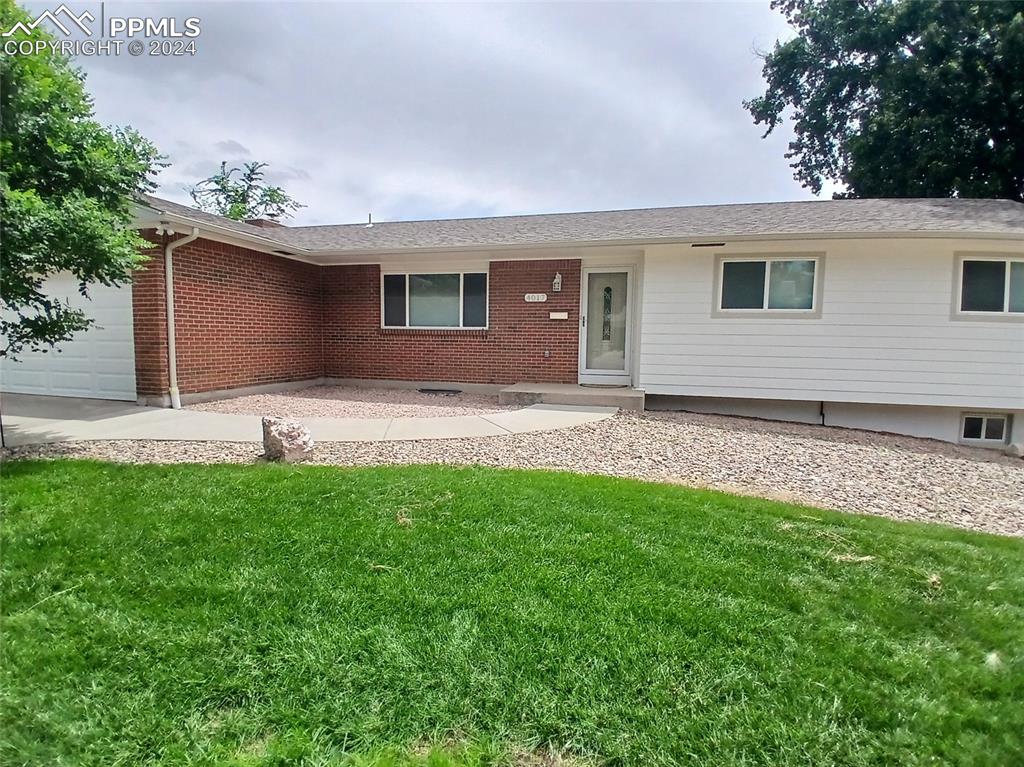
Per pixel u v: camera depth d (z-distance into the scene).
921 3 16.64
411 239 11.03
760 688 2.06
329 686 2.01
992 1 15.24
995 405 8.53
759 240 8.62
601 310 10.44
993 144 16.33
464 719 1.87
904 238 8.20
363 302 11.66
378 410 8.69
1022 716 1.95
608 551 3.21
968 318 8.47
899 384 8.74
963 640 2.43
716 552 3.26
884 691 2.07
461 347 11.13
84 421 7.34
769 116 21.97
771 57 21.16
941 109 16.47
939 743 1.82
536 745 1.78
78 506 3.79
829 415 9.48
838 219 9.12
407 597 2.63
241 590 2.67
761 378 9.21
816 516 4.02
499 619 2.46
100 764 1.67
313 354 11.74
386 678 2.06
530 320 10.73
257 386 10.21
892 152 17.52
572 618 2.48
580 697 1.98
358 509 3.81
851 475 5.76
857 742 1.82
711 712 1.93
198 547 3.15
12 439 6.26
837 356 8.91
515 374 10.88
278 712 1.89
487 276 10.90
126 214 6.17
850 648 2.33
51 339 6.25
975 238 7.92
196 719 1.86
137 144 6.23
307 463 5.30
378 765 1.68
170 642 2.26
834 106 20.53
